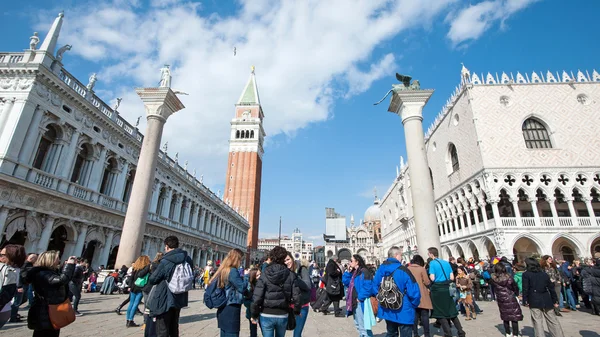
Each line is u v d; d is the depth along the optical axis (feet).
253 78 376.27
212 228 197.67
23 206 68.80
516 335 29.50
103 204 96.73
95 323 35.04
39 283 18.31
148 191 66.95
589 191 117.29
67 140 82.79
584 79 135.03
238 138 333.21
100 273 77.00
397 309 21.57
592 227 111.96
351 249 406.21
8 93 71.20
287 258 23.90
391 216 281.13
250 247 290.35
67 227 82.43
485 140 125.29
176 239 23.97
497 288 31.07
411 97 65.87
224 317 19.12
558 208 131.64
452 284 42.24
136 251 63.62
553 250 118.83
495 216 115.65
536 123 130.72
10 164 66.74
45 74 73.97
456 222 151.02
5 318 20.94
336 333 34.58
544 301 27.55
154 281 20.99
